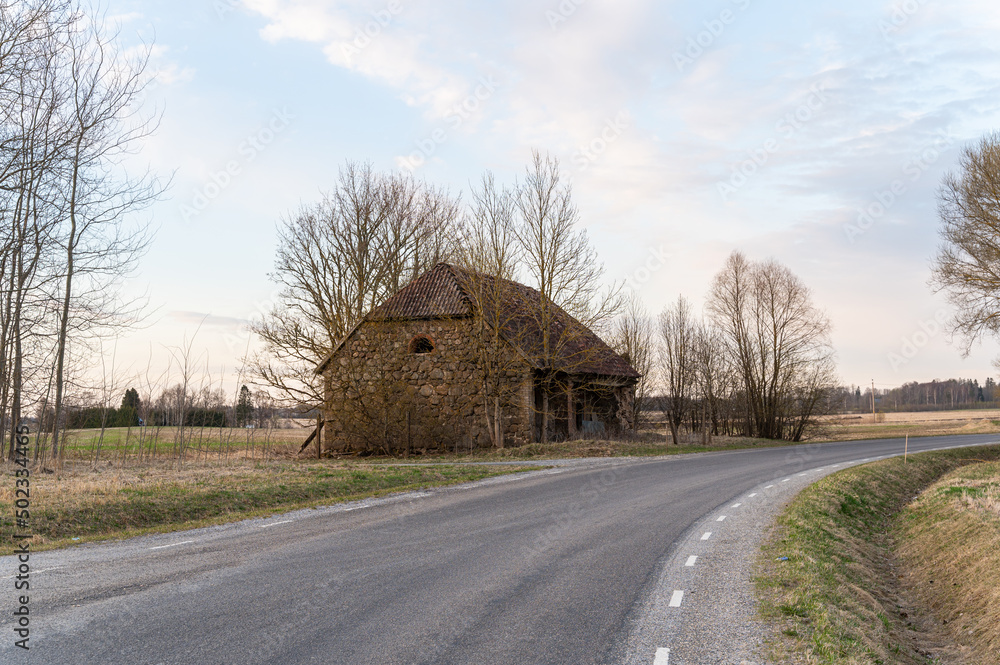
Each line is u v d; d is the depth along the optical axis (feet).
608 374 108.37
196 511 42.06
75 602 22.20
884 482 63.87
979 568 31.63
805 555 29.84
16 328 66.44
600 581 25.73
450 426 96.32
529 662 17.52
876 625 24.14
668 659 17.88
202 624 20.02
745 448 107.76
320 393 103.14
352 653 17.87
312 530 36.06
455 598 23.25
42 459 66.03
